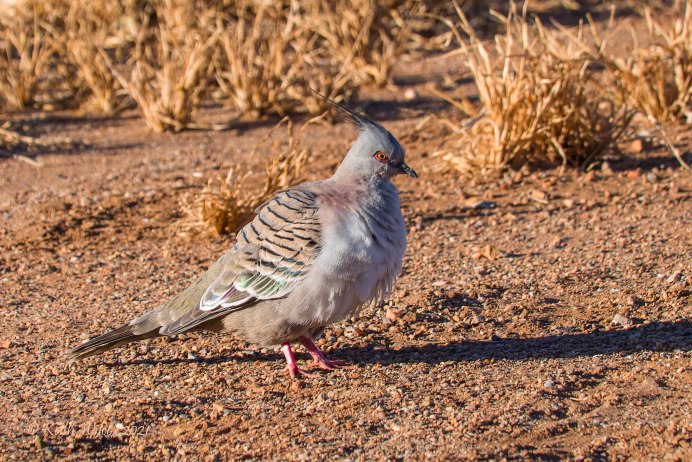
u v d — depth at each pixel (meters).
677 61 17.23
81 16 21.91
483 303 11.10
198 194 15.08
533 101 15.45
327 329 10.69
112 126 19.27
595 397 8.74
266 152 17.38
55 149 17.83
